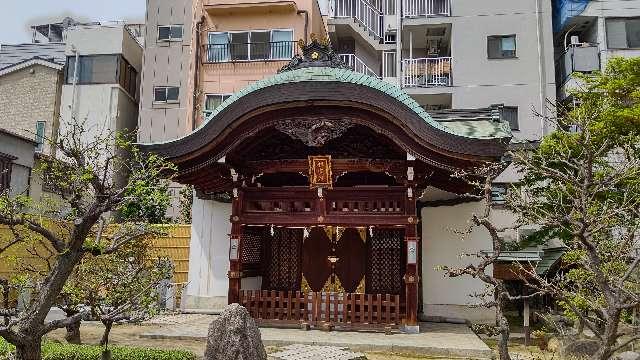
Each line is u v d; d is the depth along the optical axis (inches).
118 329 570.3
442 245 667.4
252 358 362.0
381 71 1208.2
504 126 613.6
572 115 454.0
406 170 555.2
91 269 403.2
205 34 1141.7
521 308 698.8
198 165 574.9
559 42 1054.4
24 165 841.5
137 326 582.2
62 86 1186.0
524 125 963.3
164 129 1135.6
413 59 1033.5
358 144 599.5
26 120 1171.9
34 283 294.2
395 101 526.0
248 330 369.1
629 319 367.2
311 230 660.7
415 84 1023.0
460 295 647.8
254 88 553.6
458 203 667.4
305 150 614.5
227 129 553.0
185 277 767.1
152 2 1194.0
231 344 361.1
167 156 562.6
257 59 1120.8
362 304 554.6
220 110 557.9
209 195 735.1
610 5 970.7
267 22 1131.9
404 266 629.9
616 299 231.3
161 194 305.4
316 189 579.5
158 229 439.5
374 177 687.7
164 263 526.3
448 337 520.1
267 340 494.3
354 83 530.6
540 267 601.6
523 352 486.3
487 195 368.2
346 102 532.4
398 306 550.3
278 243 672.4
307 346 475.2
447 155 519.2
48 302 252.8
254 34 1131.9
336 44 1224.8
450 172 556.1
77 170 291.6
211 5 1128.8
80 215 273.4
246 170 605.6
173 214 987.9
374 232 644.7
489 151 507.2
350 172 631.2
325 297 565.0
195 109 1106.1
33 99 1182.9
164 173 547.8
